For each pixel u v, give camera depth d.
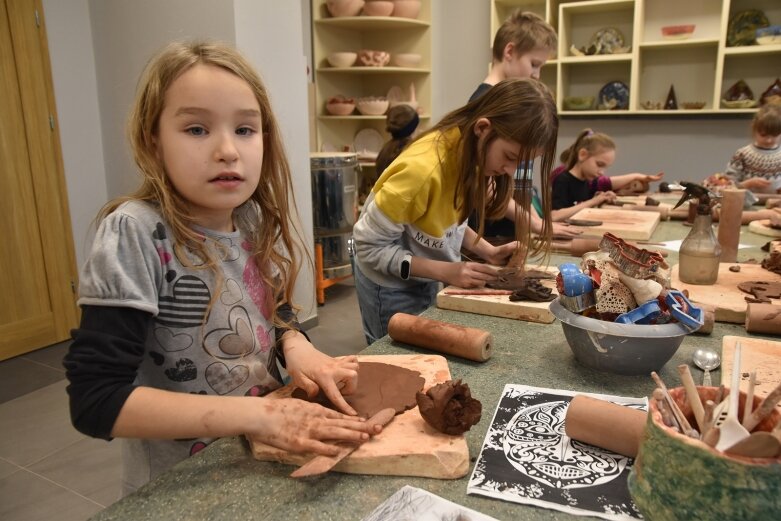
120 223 0.79
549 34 2.10
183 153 0.79
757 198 2.85
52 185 3.12
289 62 2.94
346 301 3.94
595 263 1.03
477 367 1.03
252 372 0.93
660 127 4.43
